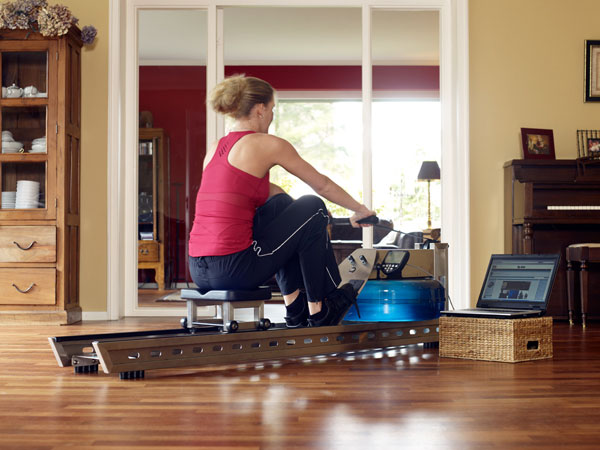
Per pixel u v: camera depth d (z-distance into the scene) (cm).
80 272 506
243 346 261
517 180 482
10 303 461
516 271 308
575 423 172
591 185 476
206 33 540
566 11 522
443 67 533
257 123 273
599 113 520
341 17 675
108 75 512
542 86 521
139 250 540
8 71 472
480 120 520
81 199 509
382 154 548
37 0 465
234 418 178
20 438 159
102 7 513
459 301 517
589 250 447
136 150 532
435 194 539
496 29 521
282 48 767
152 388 221
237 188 260
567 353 308
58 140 468
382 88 560
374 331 300
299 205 270
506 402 198
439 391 215
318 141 773
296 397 206
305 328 276
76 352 270
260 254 262
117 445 152
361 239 543
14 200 466
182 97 543
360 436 160
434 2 531
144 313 529
